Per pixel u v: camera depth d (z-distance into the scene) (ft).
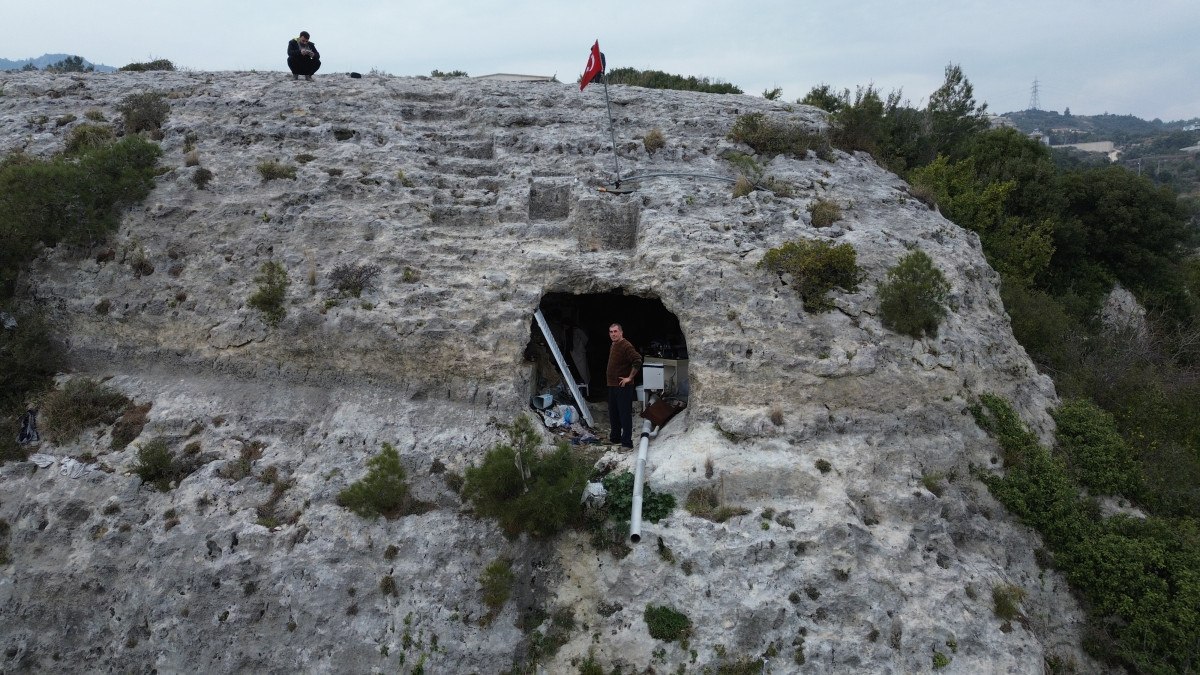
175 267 42.57
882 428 37.17
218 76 60.64
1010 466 38.14
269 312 40.40
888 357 38.63
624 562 32.37
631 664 30.45
